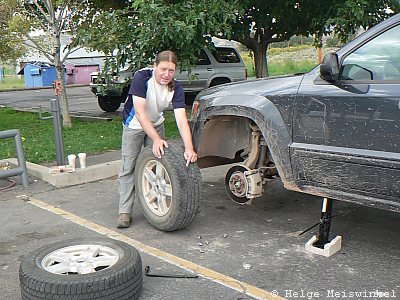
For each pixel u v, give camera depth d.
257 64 13.13
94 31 9.46
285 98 3.96
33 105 17.30
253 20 11.89
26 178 6.12
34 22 10.77
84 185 6.22
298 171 3.95
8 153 7.96
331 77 3.59
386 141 3.37
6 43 12.57
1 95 23.22
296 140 3.91
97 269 3.32
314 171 3.83
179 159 4.23
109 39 9.21
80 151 8.12
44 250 3.40
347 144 3.58
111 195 5.76
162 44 8.79
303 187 3.99
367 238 4.32
